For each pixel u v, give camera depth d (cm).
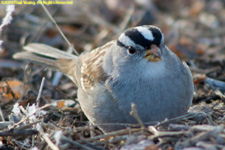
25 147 848
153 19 1530
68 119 959
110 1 1594
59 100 1084
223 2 1620
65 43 1434
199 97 1031
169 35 1445
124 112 824
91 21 1524
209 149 682
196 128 740
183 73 844
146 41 790
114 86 830
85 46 1416
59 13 1547
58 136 736
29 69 1149
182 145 706
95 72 882
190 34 1462
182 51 1375
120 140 768
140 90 814
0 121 995
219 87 1072
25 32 1438
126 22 1469
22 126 841
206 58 1264
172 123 824
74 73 1070
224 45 1390
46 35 1441
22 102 1054
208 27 1497
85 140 771
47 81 1199
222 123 804
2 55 1355
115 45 855
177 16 1572
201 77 1101
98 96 851
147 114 821
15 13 1469
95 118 876
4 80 1152
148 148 715
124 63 822
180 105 830
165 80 809
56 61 1151
